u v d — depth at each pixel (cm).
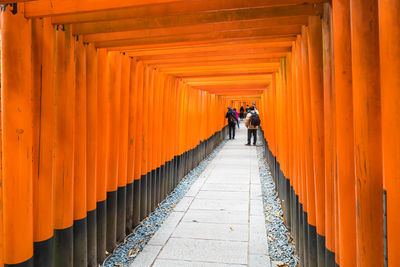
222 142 1523
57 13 183
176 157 619
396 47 104
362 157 128
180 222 427
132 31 259
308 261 249
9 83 185
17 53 187
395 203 107
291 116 352
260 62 410
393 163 107
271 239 366
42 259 214
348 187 153
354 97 131
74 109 259
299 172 291
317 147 214
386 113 108
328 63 186
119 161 356
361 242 131
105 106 308
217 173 767
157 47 295
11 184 188
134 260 316
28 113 195
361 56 127
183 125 689
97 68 299
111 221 334
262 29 261
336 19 154
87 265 285
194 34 268
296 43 276
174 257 322
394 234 107
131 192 387
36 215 213
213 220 434
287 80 353
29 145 196
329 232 188
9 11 183
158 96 473
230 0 183
